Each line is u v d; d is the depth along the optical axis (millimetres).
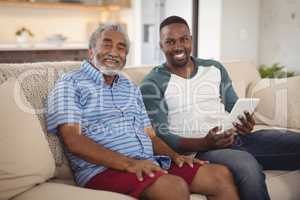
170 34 2131
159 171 1528
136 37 6230
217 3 4980
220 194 1628
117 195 1358
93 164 1591
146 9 6137
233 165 1730
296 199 2023
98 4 6117
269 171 2031
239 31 5152
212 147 1905
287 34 4941
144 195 1490
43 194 1349
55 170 1652
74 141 1559
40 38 5758
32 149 1416
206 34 5207
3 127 1361
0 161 1325
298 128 2457
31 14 5648
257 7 5277
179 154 1943
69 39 6070
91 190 1379
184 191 1460
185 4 5547
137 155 1681
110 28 1823
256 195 1684
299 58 4824
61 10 5926
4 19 5418
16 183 1348
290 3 4855
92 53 1803
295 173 2051
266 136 2070
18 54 5066
